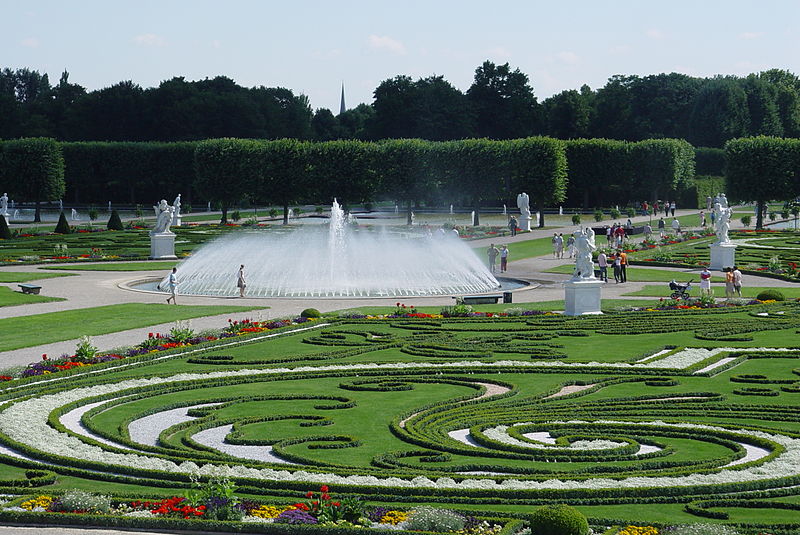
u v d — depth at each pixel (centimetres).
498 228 12262
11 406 3369
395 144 14012
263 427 3195
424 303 6194
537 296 6588
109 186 17975
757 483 2477
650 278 7638
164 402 3525
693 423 3216
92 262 8656
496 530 2150
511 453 2827
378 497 2389
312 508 2227
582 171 15850
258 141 14288
